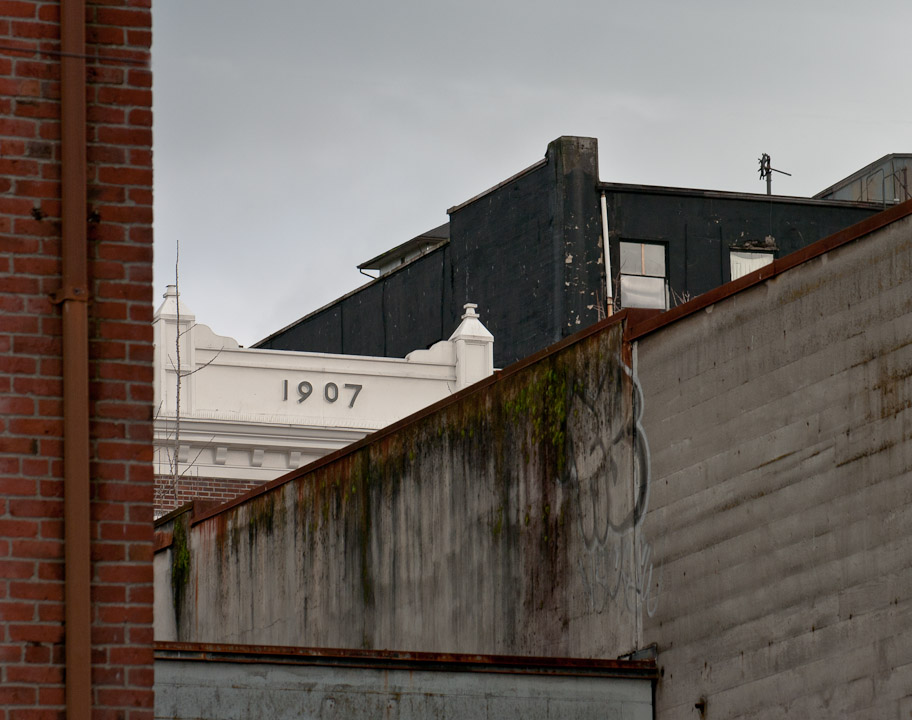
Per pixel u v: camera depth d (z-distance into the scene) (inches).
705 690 757.3
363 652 750.5
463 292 2252.7
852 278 708.7
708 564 765.3
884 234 695.1
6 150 512.1
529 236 2150.6
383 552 1026.7
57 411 502.9
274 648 740.0
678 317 803.4
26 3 521.0
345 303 2501.2
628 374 834.2
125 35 531.8
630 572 814.5
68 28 518.6
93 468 505.4
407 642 994.1
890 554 673.6
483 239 2229.3
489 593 924.6
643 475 814.5
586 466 856.9
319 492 1101.7
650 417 814.5
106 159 523.5
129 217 522.3
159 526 1301.7
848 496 697.0
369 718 745.0
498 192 2209.6
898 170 2417.6
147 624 500.4
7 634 486.9
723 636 751.7
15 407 499.5
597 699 775.7
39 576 493.0
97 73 527.2
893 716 662.5
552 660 772.6
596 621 834.8
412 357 1847.9
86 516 495.8
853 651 684.7
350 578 1056.8
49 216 512.1
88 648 489.7
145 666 498.3
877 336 692.7
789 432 731.4
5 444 497.0
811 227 2218.3
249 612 1163.9
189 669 727.7
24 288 506.6
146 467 510.0
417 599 989.2
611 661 781.9
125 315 516.7
